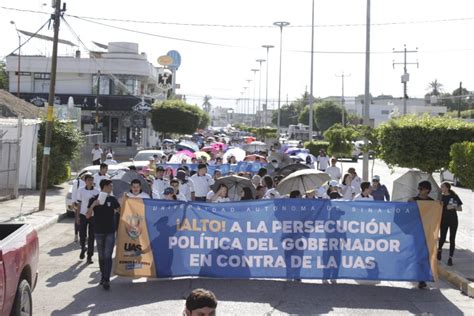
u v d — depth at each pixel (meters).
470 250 15.01
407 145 15.95
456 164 13.32
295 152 35.03
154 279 11.71
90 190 13.45
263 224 11.47
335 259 11.48
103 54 65.56
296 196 12.36
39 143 27.06
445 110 104.31
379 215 11.46
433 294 11.07
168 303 10.01
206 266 11.46
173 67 102.25
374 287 11.48
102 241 10.99
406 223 11.46
